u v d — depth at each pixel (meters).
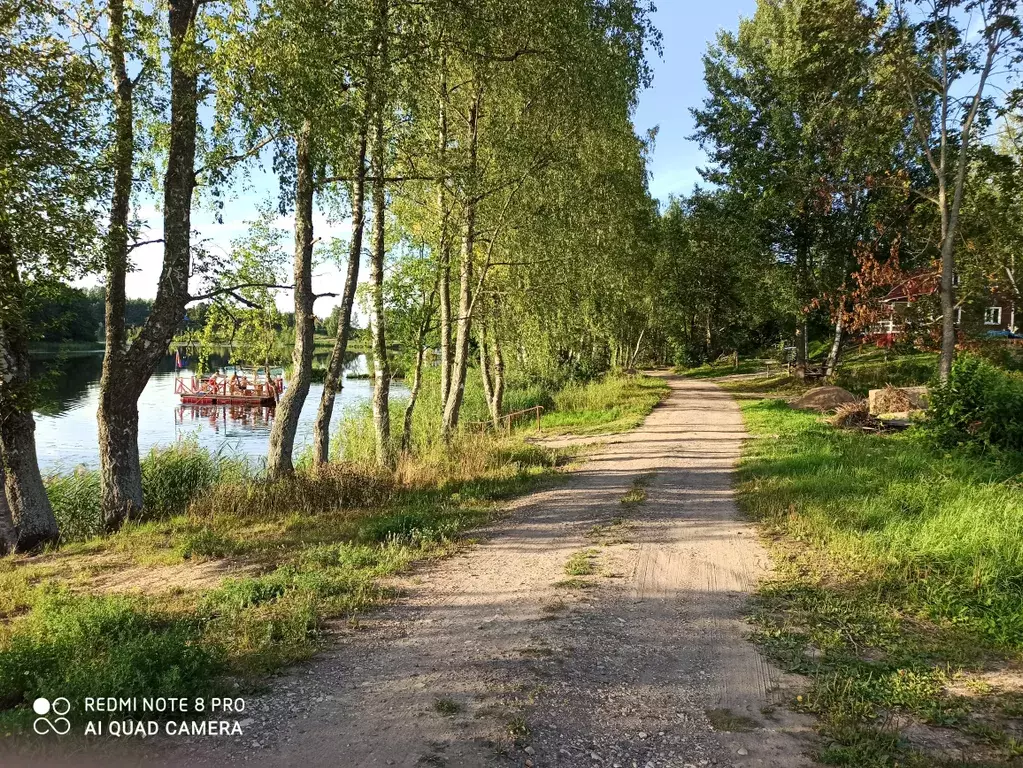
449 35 11.80
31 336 9.77
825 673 4.25
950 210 21.36
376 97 10.66
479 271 19.36
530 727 3.53
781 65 25.95
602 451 15.26
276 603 5.64
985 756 3.29
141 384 10.72
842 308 27.02
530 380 30.69
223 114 9.84
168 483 13.26
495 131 15.84
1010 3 17.17
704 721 3.65
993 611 5.00
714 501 9.69
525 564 6.95
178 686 3.71
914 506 7.89
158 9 10.37
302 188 11.47
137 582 6.71
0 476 9.30
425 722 3.58
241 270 12.95
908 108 20.27
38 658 4.14
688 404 25.41
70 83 8.70
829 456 11.57
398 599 5.82
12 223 8.28
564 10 13.55
